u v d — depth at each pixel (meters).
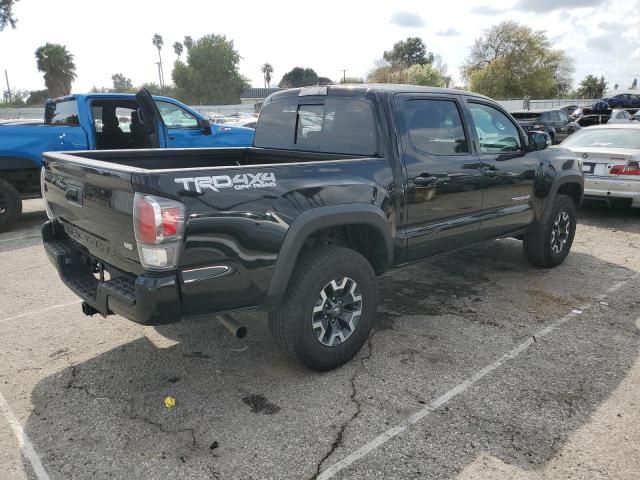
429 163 3.81
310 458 2.55
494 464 2.50
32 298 4.75
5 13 33.16
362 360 3.53
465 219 4.24
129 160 4.02
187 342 3.83
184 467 2.50
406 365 3.46
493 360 3.52
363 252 3.70
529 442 2.66
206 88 74.31
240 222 2.76
